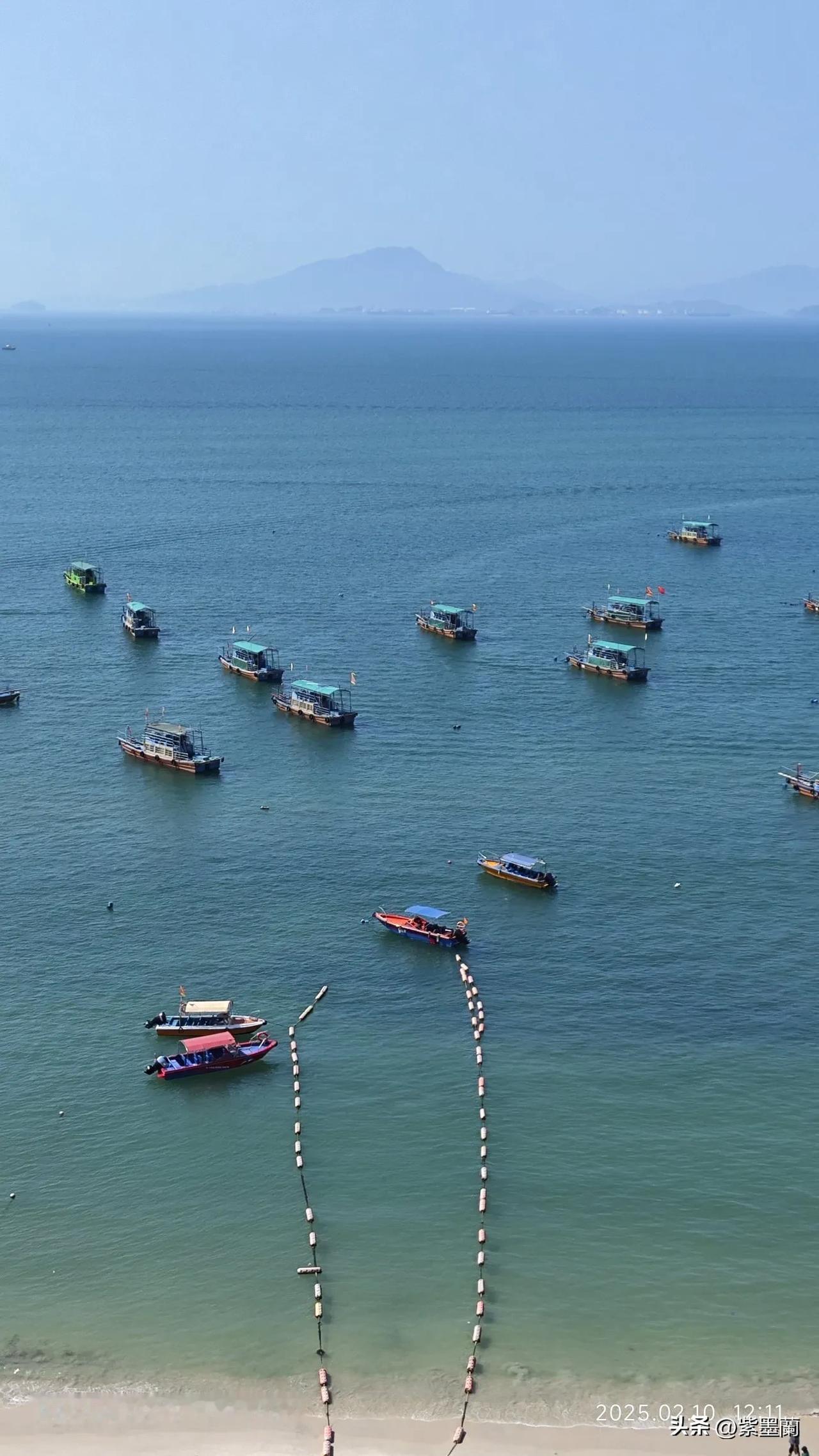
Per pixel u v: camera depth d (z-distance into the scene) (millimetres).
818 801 163250
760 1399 79625
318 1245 91438
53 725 192625
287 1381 81312
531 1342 83750
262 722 194500
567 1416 78500
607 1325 85000
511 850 149625
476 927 132750
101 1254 91000
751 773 172750
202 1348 83750
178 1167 99000
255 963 126250
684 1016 116938
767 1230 92250
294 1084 108125
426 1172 98125
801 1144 100250
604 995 120375
